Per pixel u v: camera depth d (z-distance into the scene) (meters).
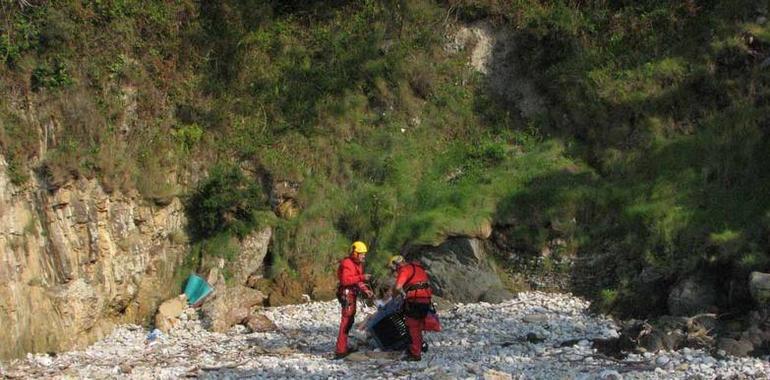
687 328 12.90
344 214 19.09
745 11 19.53
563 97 20.23
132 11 19.05
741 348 11.66
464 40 21.73
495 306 16.53
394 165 19.62
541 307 16.20
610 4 21.17
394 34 21.81
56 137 16.30
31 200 15.26
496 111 20.73
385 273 17.70
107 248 16.28
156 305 16.94
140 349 14.47
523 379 10.62
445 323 15.27
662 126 18.62
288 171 19.28
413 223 18.23
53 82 16.66
